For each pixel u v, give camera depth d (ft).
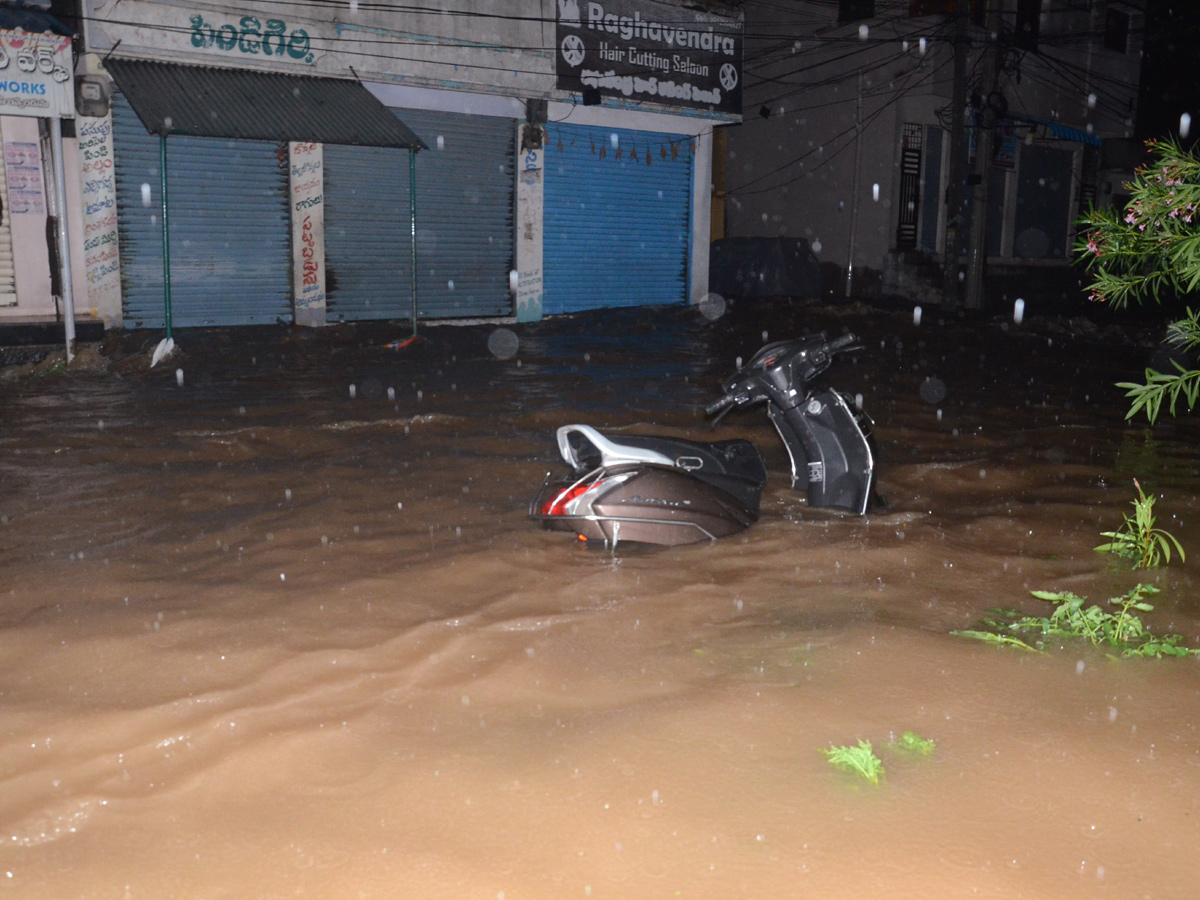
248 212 50.83
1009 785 9.50
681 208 72.23
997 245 94.84
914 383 40.73
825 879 8.00
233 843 8.46
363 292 56.18
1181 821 8.94
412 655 12.48
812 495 19.94
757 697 11.35
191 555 16.83
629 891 7.83
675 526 17.25
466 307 61.00
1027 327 65.77
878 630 13.56
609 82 63.87
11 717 10.68
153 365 41.19
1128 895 7.85
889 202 83.25
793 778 9.55
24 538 17.80
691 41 68.13
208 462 24.29
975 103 75.87
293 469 23.58
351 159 54.39
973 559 17.08
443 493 21.40
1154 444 28.71
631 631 13.44
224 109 44.62
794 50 87.10
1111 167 103.96
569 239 65.67
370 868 8.11
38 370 40.09
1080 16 95.81
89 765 9.70
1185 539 18.71
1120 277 13.87
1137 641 13.39
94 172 45.06
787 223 89.97
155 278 48.24
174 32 46.29
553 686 11.63
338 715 10.80
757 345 53.52
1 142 42.73
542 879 7.97
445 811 8.95
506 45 58.54
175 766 9.71
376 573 15.83
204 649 12.59
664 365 44.83
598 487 17.13
